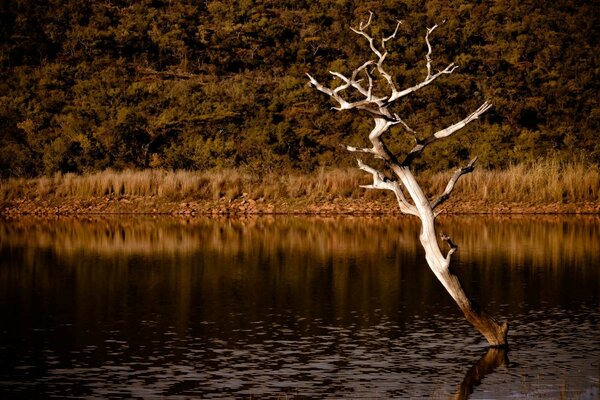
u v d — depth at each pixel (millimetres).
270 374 39312
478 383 37594
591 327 47812
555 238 85000
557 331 47000
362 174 119250
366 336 46375
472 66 182625
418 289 59938
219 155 140250
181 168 138125
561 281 61781
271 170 134125
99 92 163500
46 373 39656
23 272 67188
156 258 74188
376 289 60000
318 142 147750
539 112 167500
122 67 188625
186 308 53969
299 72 185625
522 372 39250
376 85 166625
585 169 120562
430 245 43062
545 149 146500
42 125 152125
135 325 49250
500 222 99125
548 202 111750
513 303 54406
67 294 58500
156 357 42312
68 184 116938
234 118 156625
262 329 48125
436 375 38938
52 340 45750
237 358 42031
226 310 53312
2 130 149000
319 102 165750
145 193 116312
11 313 52500
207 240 86000
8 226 97875
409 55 183875
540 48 196375
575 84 178375
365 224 99125
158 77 186750
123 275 65875
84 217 107938
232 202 114125
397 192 43344
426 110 159500
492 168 136250
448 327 48438
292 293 58719
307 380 38375
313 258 73875
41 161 136000
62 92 166500
